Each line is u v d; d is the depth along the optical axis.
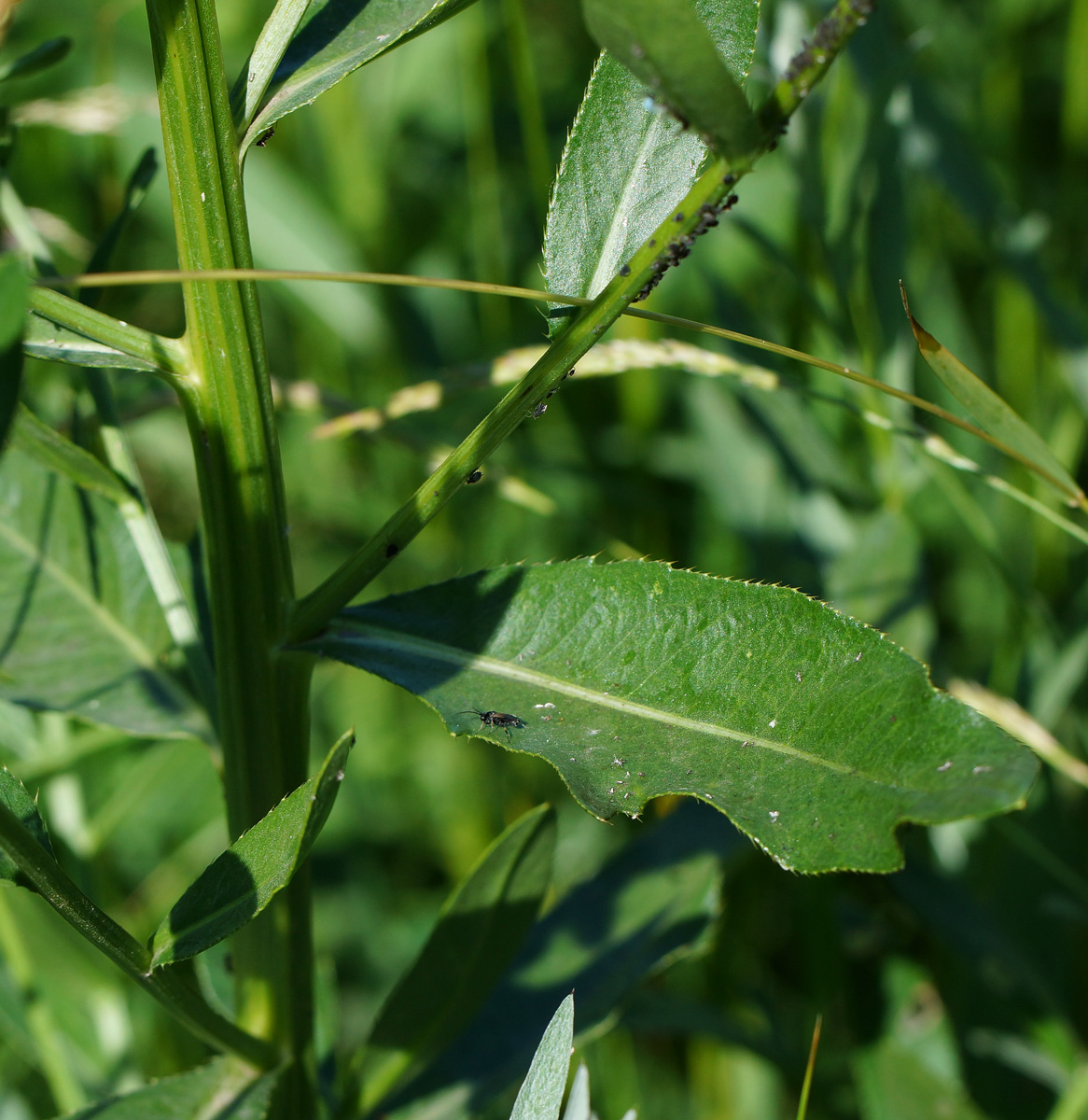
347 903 1.03
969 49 1.23
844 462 0.89
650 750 0.58
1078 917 0.73
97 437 0.68
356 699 1.11
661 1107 0.92
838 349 0.80
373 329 1.09
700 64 0.55
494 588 0.60
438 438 1.03
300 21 0.60
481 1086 0.66
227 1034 0.62
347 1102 0.65
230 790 0.62
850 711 0.58
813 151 0.76
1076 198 1.05
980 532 0.79
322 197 1.17
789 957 0.95
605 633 0.59
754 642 0.59
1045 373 0.99
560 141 1.25
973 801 0.56
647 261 0.57
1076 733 0.91
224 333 0.59
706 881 0.69
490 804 1.01
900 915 0.83
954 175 0.90
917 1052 0.77
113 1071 0.76
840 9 0.55
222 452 0.60
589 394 1.12
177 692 0.66
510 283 1.17
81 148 1.09
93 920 0.58
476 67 1.04
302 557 1.19
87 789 0.89
